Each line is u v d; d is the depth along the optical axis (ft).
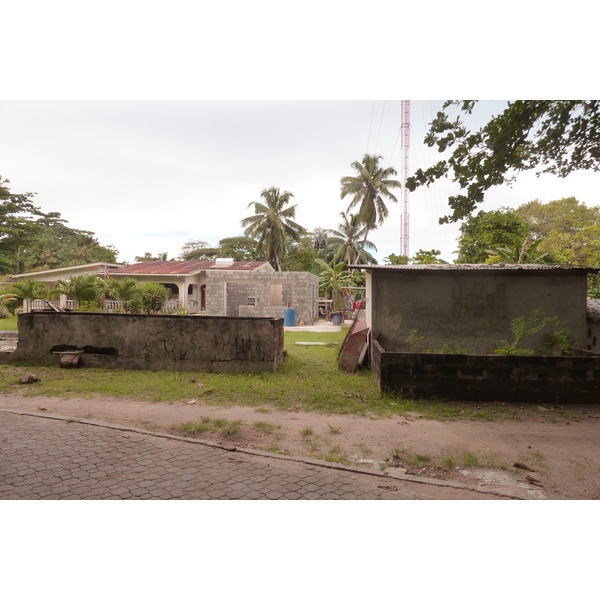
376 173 136.98
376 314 29.25
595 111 19.27
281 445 15.30
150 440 15.57
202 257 196.75
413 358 21.13
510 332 28.25
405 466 13.73
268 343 26.94
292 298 72.33
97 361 28.07
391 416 18.70
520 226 99.19
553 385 20.56
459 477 12.98
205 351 27.20
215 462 13.74
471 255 104.17
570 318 27.78
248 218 152.05
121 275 94.07
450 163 20.72
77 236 196.75
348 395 21.77
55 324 28.89
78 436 15.87
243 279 72.95
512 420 18.24
